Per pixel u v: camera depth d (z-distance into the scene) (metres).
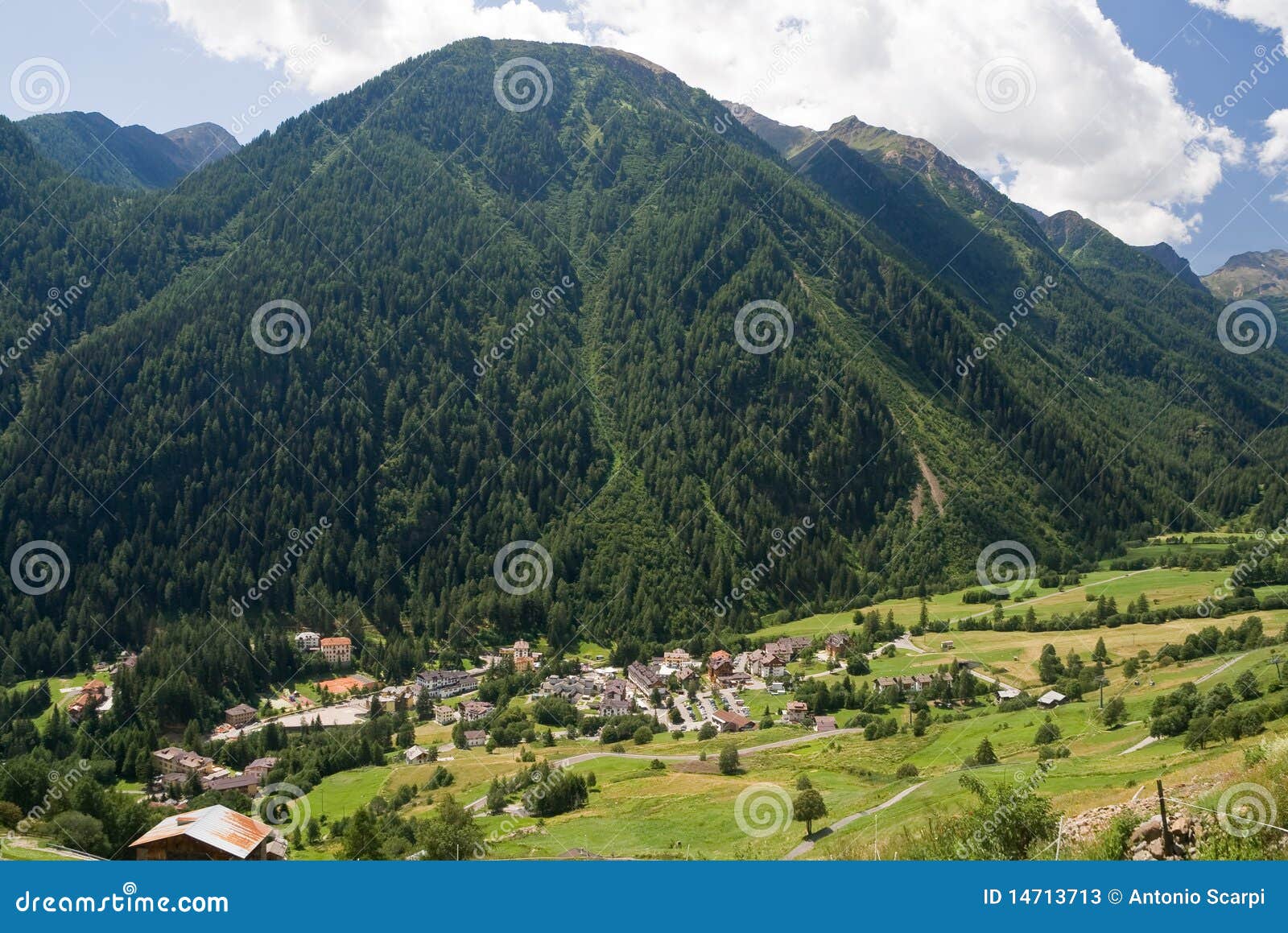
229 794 108.00
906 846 46.22
